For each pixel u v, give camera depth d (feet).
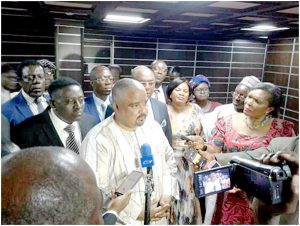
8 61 10.21
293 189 3.10
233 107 7.30
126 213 3.62
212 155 4.53
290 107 15.11
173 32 14.21
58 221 1.41
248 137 4.53
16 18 9.87
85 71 13.96
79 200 1.49
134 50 14.70
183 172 5.77
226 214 4.38
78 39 9.73
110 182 3.69
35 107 5.24
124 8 7.71
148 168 3.72
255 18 9.21
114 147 3.73
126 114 3.67
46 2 6.90
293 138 3.72
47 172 1.46
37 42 10.64
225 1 6.55
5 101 5.09
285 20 9.48
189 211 5.60
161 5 7.01
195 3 6.82
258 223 3.50
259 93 4.26
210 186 3.65
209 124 7.34
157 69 8.43
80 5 7.12
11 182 1.43
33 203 1.38
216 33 14.55
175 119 6.76
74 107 4.16
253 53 16.80
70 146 4.33
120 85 3.69
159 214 3.74
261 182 3.25
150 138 4.05
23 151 1.61
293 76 14.84
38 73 5.09
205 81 8.76
